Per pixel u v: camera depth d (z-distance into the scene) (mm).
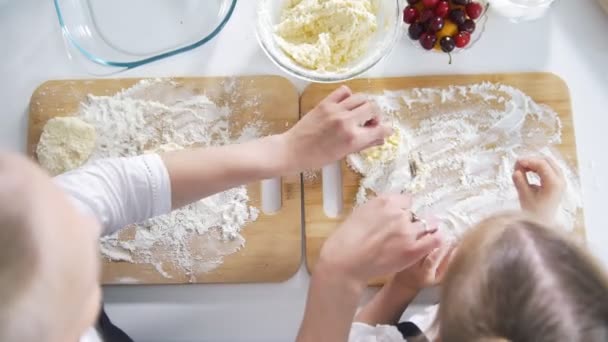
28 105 877
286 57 835
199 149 750
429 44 834
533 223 550
